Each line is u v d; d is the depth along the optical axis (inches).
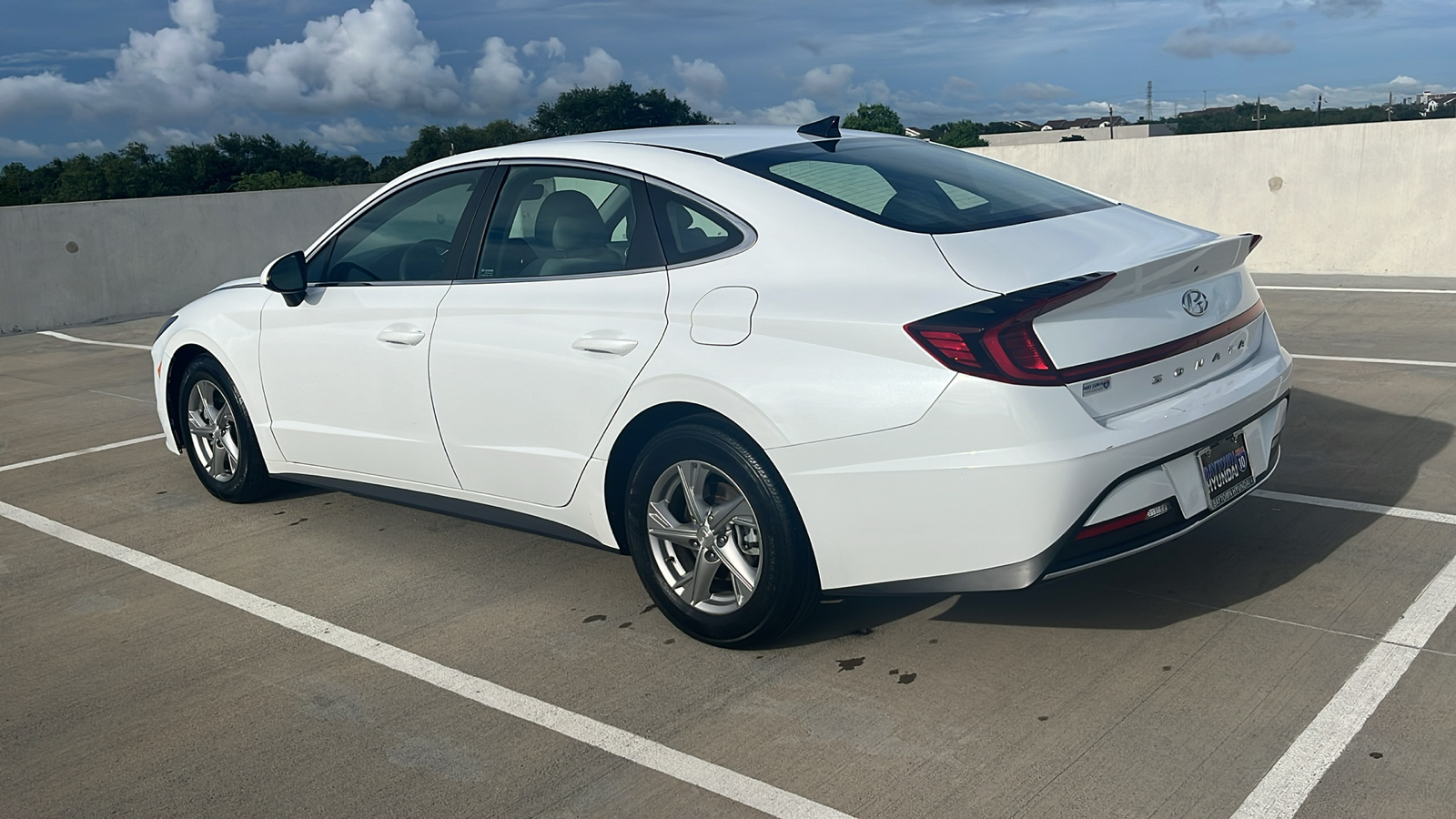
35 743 120.3
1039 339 109.3
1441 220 408.5
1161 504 116.1
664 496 134.3
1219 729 108.8
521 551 170.9
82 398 319.0
